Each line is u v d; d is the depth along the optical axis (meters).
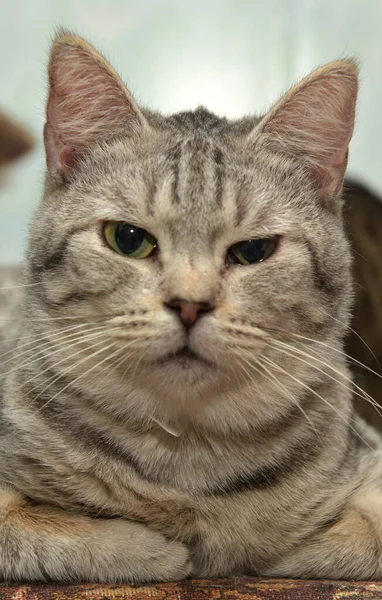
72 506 0.38
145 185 0.38
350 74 0.41
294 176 0.41
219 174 0.39
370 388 0.58
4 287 0.57
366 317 0.59
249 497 0.38
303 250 0.39
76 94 0.40
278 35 0.78
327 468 0.40
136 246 0.38
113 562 0.36
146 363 0.37
